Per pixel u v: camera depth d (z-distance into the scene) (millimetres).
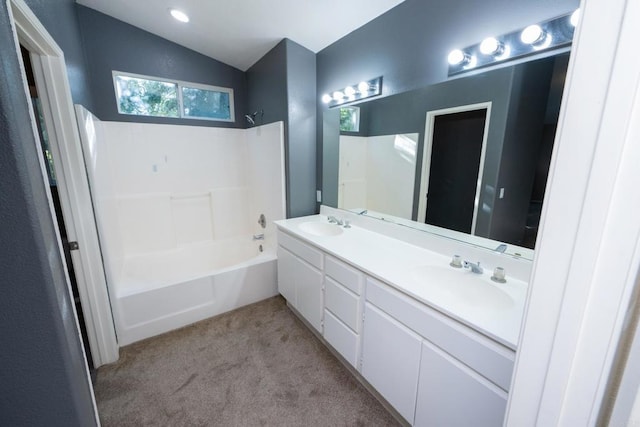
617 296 354
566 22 1091
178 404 1545
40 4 1280
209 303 2350
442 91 1603
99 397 1584
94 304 1739
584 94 357
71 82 1733
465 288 1378
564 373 418
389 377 1395
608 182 346
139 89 2652
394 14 1808
